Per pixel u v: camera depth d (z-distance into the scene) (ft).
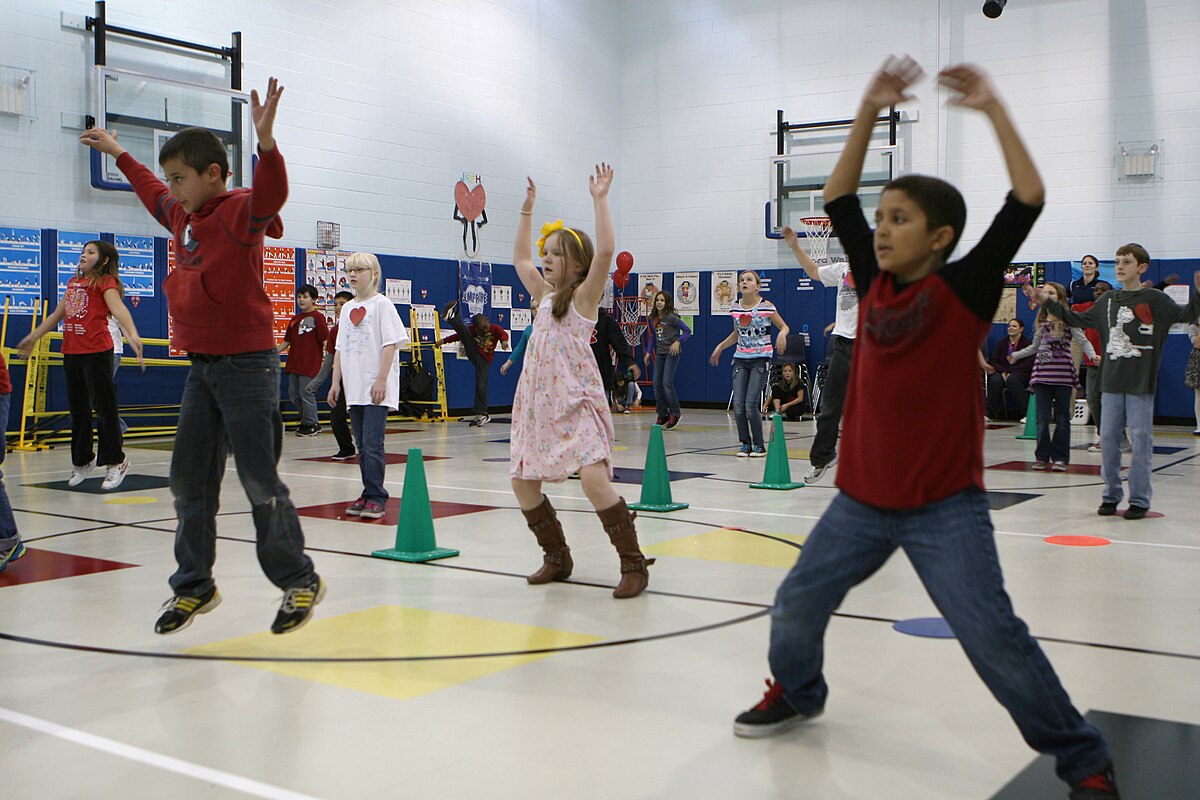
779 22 53.83
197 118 39.06
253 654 10.65
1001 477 25.80
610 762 7.73
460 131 49.29
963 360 7.00
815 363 52.49
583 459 13.00
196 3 39.17
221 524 18.79
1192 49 45.03
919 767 7.62
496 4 50.85
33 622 11.99
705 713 8.81
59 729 8.46
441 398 47.50
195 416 10.48
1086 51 46.96
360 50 44.83
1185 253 45.47
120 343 35.50
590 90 56.39
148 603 12.91
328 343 39.32
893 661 10.26
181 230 10.50
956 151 49.65
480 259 50.65
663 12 56.90
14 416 34.91
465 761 7.75
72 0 35.83
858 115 7.68
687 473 26.66
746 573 14.52
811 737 8.25
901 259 7.14
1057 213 47.65
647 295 56.65
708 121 55.93
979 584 6.88
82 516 19.75
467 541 17.07
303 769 7.59
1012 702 6.95
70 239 35.70
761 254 54.70
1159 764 7.52
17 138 34.58
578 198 55.88
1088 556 15.66
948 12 49.75
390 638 11.23
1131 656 10.39
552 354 13.30
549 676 9.86
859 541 7.41
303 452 32.50
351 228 44.65
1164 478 25.63
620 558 13.29
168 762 7.74
